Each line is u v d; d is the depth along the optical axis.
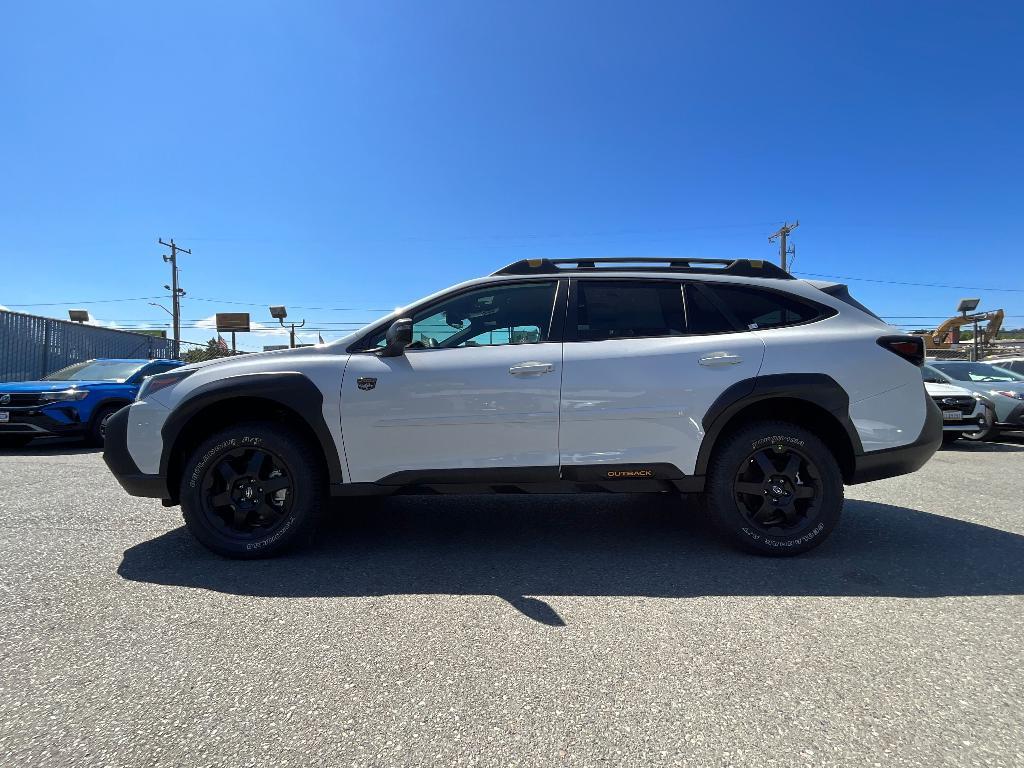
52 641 2.52
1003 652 2.42
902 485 5.90
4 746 1.83
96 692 2.13
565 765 1.75
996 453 8.73
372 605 2.92
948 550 3.74
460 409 3.54
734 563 3.52
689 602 2.94
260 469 3.57
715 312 3.77
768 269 3.96
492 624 2.70
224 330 38.91
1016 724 1.93
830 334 3.63
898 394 3.56
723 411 3.51
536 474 3.56
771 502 3.57
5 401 8.62
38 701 2.07
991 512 4.75
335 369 3.61
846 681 2.20
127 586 3.15
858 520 4.49
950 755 1.78
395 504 5.10
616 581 3.24
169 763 1.75
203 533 3.55
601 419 3.54
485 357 3.62
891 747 1.82
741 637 2.56
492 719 1.97
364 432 3.56
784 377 3.51
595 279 3.85
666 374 3.54
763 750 1.81
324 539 4.04
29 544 3.88
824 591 3.08
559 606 2.90
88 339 18.83
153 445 3.61
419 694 2.12
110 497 5.30
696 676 2.24
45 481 6.16
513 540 4.02
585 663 2.34
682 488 3.58
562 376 3.55
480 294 3.85
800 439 3.52
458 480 3.57
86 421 9.10
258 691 2.14
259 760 1.77
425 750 1.82
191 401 3.56
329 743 1.85
